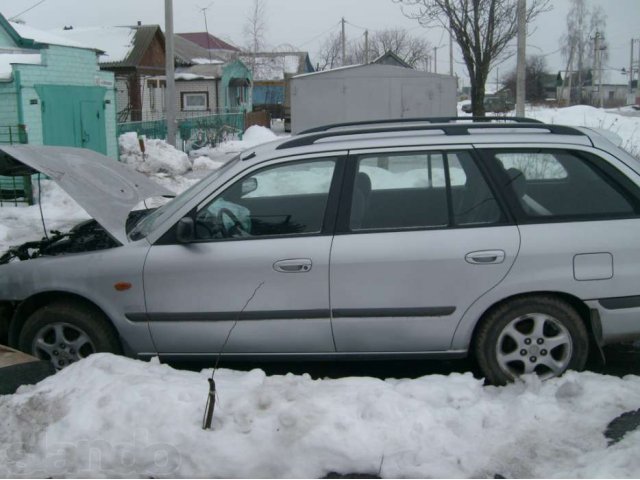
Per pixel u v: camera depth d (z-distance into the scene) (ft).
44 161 16.71
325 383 13.51
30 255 18.39
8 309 16.93
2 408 12.85
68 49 51.85
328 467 11.63
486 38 51.78
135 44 95.50
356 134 15.88
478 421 12.64
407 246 14.55
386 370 16.84
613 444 11.82
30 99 48.19
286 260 14.70
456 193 15.01
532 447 11.89
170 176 57.26
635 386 13.78
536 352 14.74
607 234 14.58
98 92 55.16
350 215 14.90
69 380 13.69
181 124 84.79
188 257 15.02
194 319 15.14
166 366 14.53
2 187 45.37
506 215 14.73
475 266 14.46
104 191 16.98
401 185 15.08
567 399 13.46
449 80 63.82
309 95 64.08
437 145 15.20
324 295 14.70
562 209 14.87
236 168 15.48
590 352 17.46
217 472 11.52
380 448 11.75
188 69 110.22
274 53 162.50
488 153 15.12
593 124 94.94
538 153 15.21
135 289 15.21
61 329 15.78
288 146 15.62
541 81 256.32
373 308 14.66
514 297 14.71
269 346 15.06
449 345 14.84
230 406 12.69
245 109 120.88
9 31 59.21
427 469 11.37
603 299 14.57
